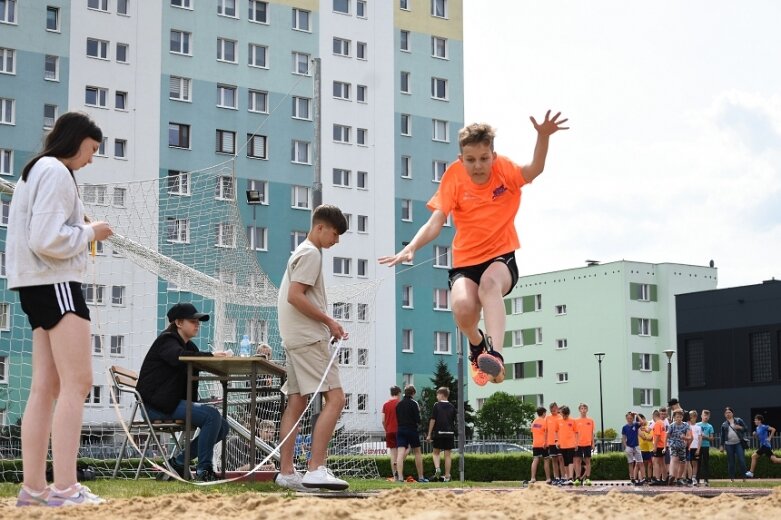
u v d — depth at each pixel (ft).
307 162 189.78
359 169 196.13
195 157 177.78
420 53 205.16
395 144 200.13
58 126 18.95
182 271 53.83
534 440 75.77
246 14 185.98
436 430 67.10
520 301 269.23
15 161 162.30
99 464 43.11
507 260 21.72
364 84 198.39
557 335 260.21
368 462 69.51
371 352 191.83
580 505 15.74
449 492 17.52
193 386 33.47
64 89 167.12
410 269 198.90
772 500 16.29
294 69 191.52
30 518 14.39
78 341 18.37
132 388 35.35
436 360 199.41
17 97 163.53
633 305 248.52
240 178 182.39
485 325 20.93
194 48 179.63
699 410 188.65
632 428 79.71
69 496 18.15
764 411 184.14
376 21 200.64
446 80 207.62
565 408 75.25
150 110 173.88
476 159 21.39
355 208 194.80
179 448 37.22
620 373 246.47
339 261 192.24
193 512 15.06
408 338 198.08
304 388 26.40
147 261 53.52
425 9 206.59
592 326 253.03
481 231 21.79
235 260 57.72
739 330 184.24
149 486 26.78
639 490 21.39
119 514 14.88
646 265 251.80
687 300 192.54
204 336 112.47
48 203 18.10
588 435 75.77
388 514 14.02
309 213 188.65
